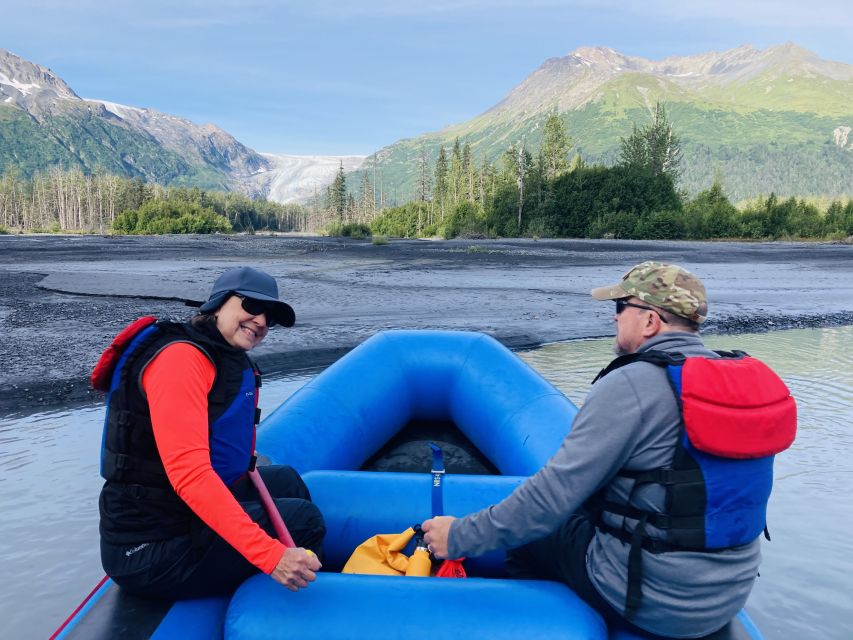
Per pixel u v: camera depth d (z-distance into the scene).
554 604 1.65
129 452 1.71
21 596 2.47
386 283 14.28
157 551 1.74
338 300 11.34
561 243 36.81
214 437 1.75
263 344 7.50
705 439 1.45
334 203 117.25
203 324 1.80
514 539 1.63
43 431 4.54
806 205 45.66
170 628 1.71
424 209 85.81
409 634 1.60
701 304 1.66
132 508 1.74
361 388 3.55
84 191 133.75
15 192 141.88
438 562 2.13
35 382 5.78
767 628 2.28
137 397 1.69
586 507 1.71
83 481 3.62
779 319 9.74
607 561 1.63
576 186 50.44
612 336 8.39
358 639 1.60
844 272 17.84
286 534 1.87
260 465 2.29
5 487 3.52
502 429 3.32
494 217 56.16
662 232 43.81
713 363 1.53
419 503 2.32
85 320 8.88
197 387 1.65
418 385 3.84
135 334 1.72
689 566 1.51
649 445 1.52
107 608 1.80
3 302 10.66
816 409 5.07
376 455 3.67
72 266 18.05
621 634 1.68
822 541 2.93
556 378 6.06
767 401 1.50
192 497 1.58
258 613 1.65
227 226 74.12
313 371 6.39
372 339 3.95
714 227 43.22
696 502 1.49
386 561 2.11
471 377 3.70
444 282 14.59
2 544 2.88
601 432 1.52
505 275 16.38
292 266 18.97
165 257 22.31
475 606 1.65
